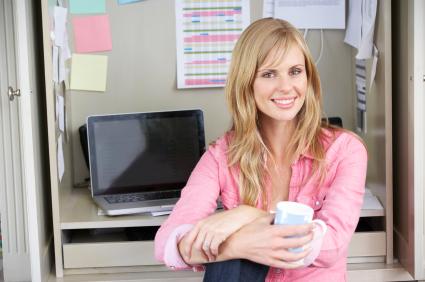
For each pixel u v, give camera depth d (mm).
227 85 1315
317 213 1287
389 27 1721
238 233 1088
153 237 1838
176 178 1936
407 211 1743
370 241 1796
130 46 2102
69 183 2084
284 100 1259
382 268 1781
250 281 1118
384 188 1800
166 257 1145
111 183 1900
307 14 2072
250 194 1319
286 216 1047
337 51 2133
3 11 1710
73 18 2059
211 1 2068
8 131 1758
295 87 1263
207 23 2082
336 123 2039
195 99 2141
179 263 1145
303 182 1333
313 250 1098
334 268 1296
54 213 1740
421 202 1685
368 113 1967
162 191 1920
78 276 1773
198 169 1361
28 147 1609
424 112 1654
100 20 2072
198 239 1098
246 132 1311
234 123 1359
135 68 2113
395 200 1863
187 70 2102
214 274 1127
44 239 1799
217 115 2148
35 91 1729
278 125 1346
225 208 1360
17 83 1737
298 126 1334
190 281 1755
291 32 1265
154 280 1749
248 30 1282
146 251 1773
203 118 1978
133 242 1770
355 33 1999
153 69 2117
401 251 1805
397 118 1811
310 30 2113
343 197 1238
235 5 2072
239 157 1321
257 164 1327
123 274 1780
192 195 1303
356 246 1795
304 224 1040
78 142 2129
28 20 1642
